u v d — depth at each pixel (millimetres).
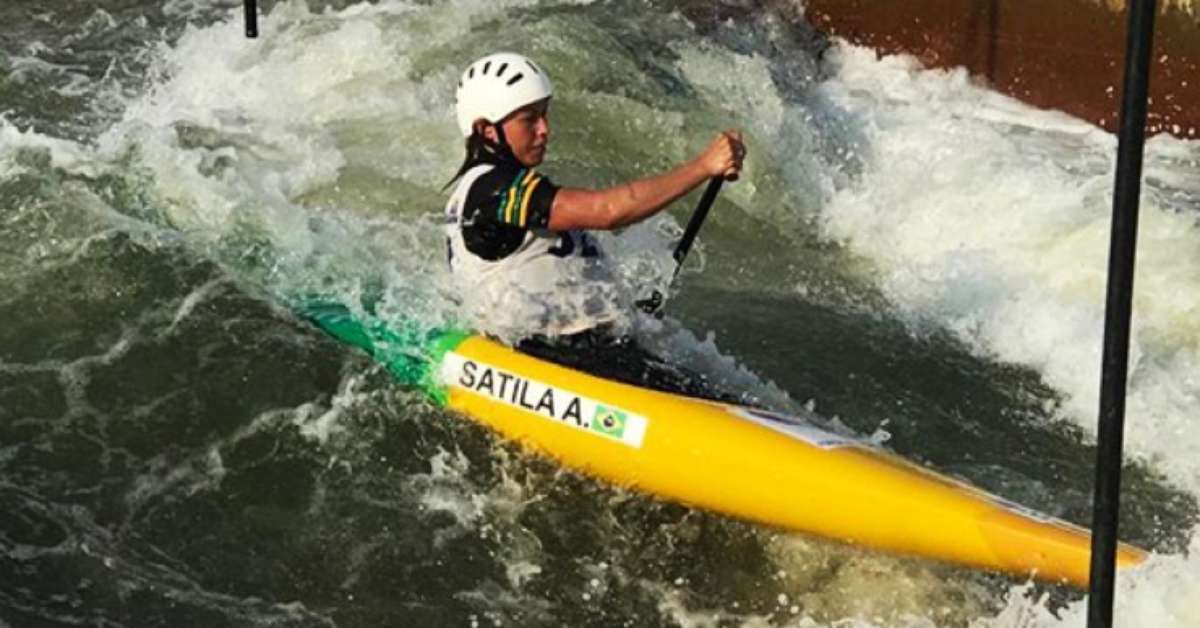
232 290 11438
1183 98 15422
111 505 9484
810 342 12102
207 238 12047
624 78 16234
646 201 9258
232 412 10328
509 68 9594
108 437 10047
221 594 8875
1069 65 16172
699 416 9508
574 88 15977
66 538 9172
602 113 15516
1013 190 14023
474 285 10102
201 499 9602
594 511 9727
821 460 9172
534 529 9555
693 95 15961
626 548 9453
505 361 10023
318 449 10070
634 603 9023
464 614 8867
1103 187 13859
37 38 16844
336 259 11844
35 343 10820
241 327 11047
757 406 10094
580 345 10016
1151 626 8211
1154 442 10883
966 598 9000
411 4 17656
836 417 11102
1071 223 13422
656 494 9656
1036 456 10805
